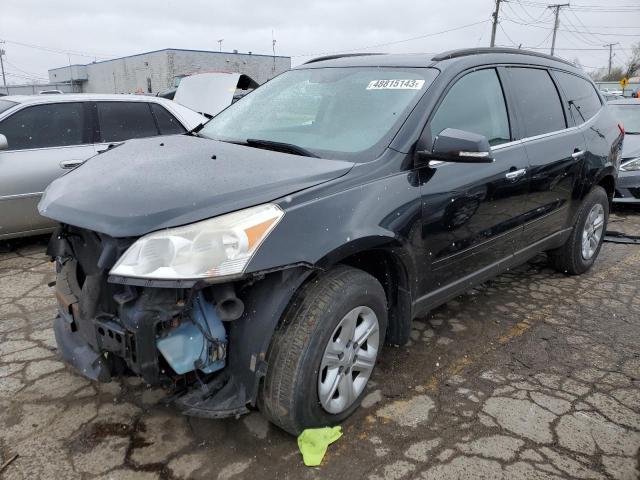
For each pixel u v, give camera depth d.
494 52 3.66
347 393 2.57
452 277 3.21
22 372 3.06
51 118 5.28
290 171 2.50
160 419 2.66
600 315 4.03
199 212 2.14
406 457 2.42
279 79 3.83
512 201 3.52
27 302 4.04
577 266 4.76
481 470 2.36
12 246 5.43
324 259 2.29
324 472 2.32
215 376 2.33
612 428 2.67
